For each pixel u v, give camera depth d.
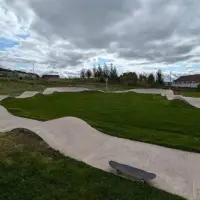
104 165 5.86
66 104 18.67
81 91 31.59
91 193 4.41
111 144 7.47
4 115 12.66
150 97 24.69
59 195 4.32
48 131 8.33
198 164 5.94
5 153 6.29
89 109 15.66
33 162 5.73
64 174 5.18
